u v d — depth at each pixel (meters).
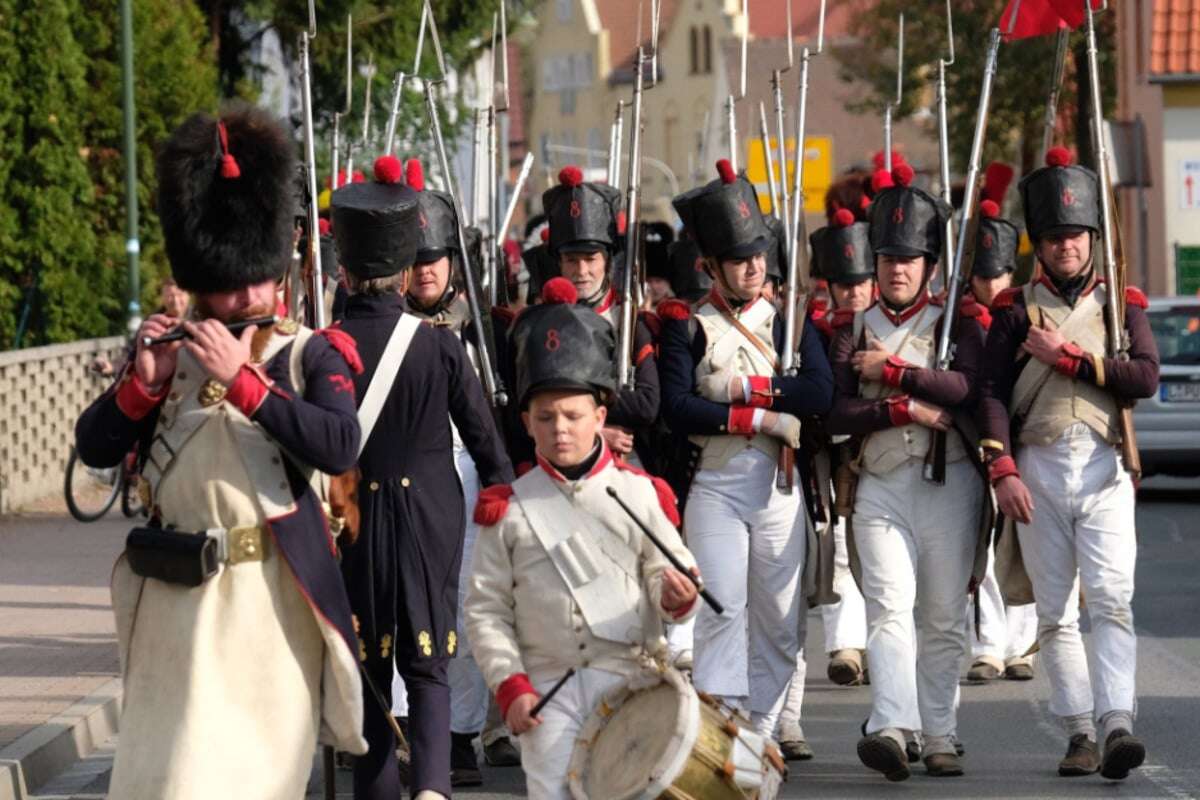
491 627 15.81
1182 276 93.25
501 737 24.47
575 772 15.09
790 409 22.28
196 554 15.08
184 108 64.81
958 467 22.73
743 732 14.92
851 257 27.44
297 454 15.28
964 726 26.31
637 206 23.86
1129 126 85.06
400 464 19.05
